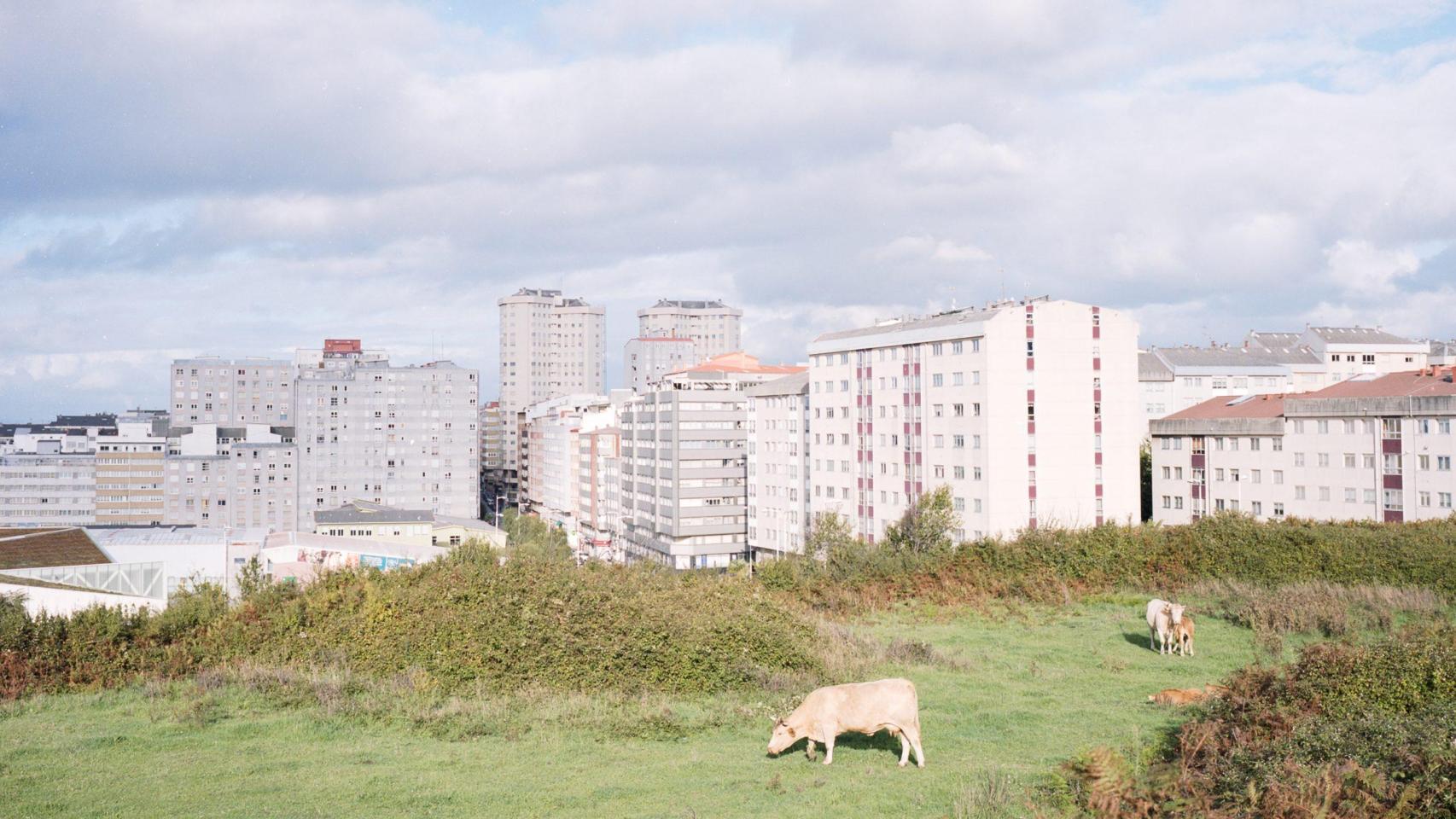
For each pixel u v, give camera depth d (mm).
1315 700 16891
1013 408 82812
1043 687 22906
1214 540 41812
